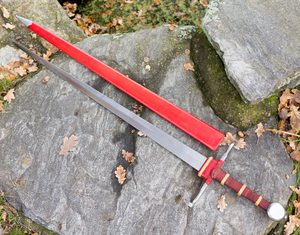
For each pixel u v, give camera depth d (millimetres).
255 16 917
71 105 1010
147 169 942
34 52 1089
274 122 966
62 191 958
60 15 1149
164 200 926
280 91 972
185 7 1312
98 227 932
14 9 1131
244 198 915
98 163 963
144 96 966
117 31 1296
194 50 998
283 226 932
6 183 977
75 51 1028
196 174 930
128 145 968
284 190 927
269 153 947
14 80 1057
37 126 1004
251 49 889
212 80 953
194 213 914
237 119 941
